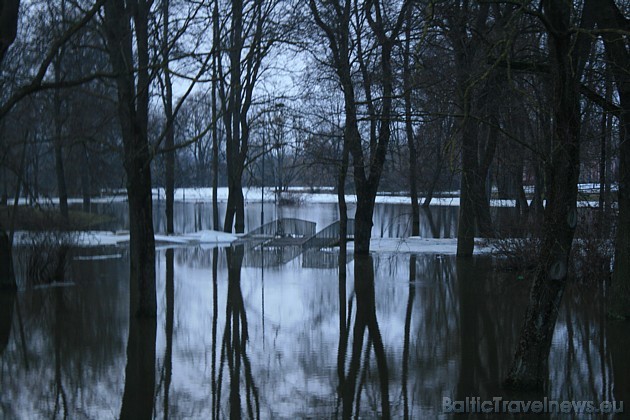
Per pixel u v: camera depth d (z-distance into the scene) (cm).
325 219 5262
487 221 2919
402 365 1313
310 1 2223
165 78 3247
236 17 1722
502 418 1002
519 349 1077
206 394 1158
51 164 3294
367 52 2212
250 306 1959
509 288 2161
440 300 1983
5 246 2106
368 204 3058
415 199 4041
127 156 1623
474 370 1264
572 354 1343
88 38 1775
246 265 2888
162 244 3703
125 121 1606
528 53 1620
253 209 6688
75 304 1916
